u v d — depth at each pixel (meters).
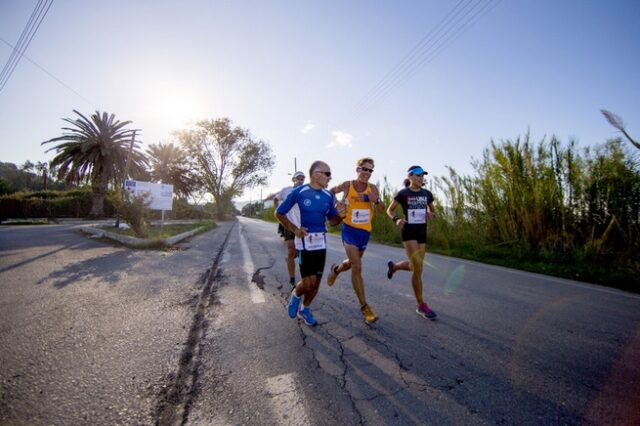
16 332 2.70
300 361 2.38
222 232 16.55
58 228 14.80
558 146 8.16
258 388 2.01
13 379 1.98
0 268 5.17
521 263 7.49
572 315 3.68
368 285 4.90
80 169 26.75
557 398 2.00
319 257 3.02
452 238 10.64
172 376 2.11
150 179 32.19
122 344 2.54
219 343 2.65
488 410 1.85
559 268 6.74
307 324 3.14
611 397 2.01
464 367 2.37
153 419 1.67
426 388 2.07
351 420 1.72
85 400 1.80
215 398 1.89
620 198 7.03
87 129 26.27
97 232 10.85
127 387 1.95
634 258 6.43
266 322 3.17
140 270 5.38
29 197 28.75
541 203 8.12
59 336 2.65
